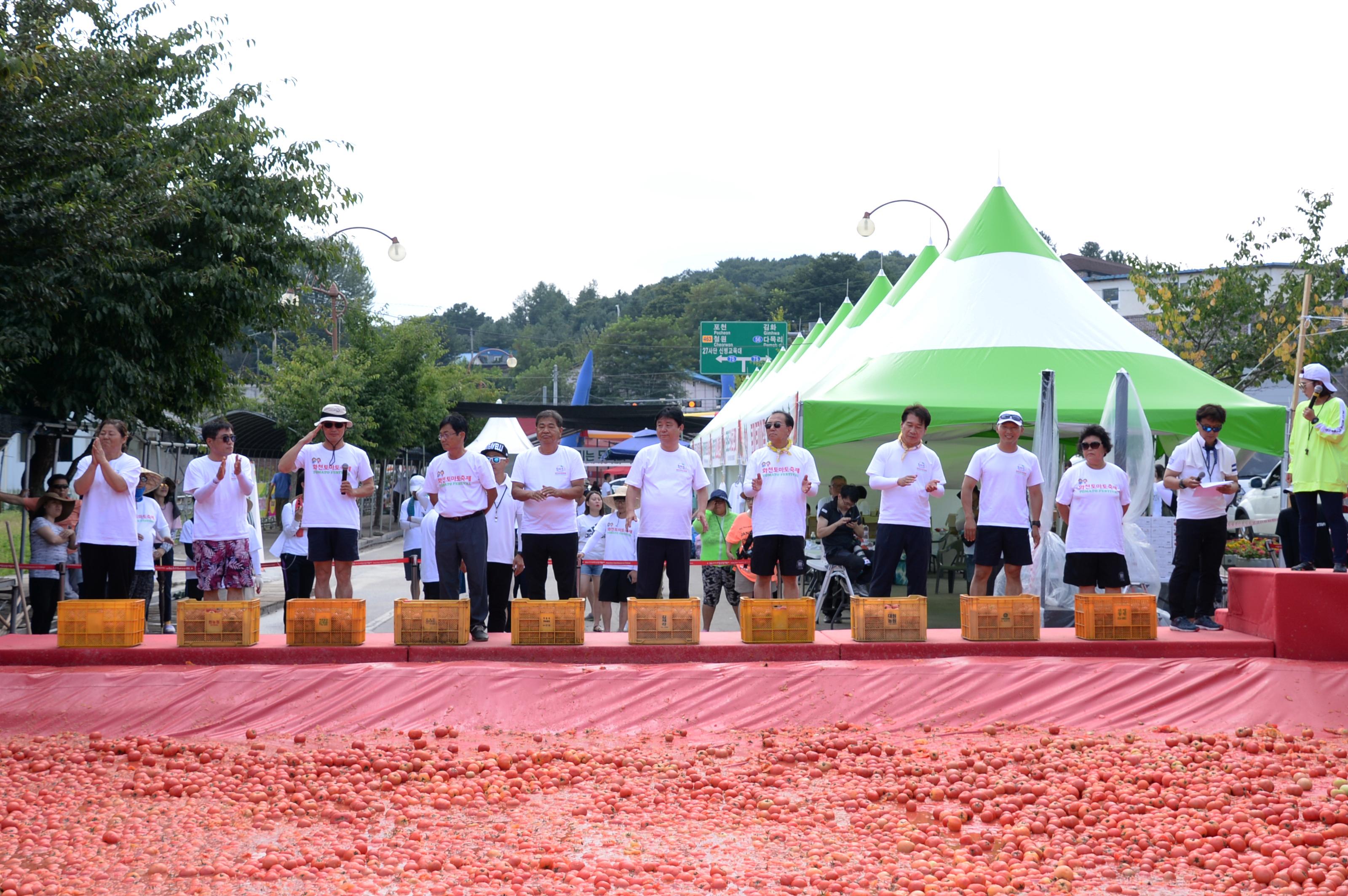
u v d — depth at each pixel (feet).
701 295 297.94
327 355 92.07
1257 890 14.30
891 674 24.44
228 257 44.57
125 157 40.88
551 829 16.87
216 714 23.32
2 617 34.58
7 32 37.86
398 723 23.17
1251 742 21.48
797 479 27.37
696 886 14.30
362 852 15.67
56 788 19.01
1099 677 24.44
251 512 30.86
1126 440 33.81
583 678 24.16
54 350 38.14
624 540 36.32
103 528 26.21
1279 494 69.36
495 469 29.43
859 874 14.66
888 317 47.37
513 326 395.75
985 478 27.76
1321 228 85.35
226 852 15.56
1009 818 17.19
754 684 24.18
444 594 26.50
